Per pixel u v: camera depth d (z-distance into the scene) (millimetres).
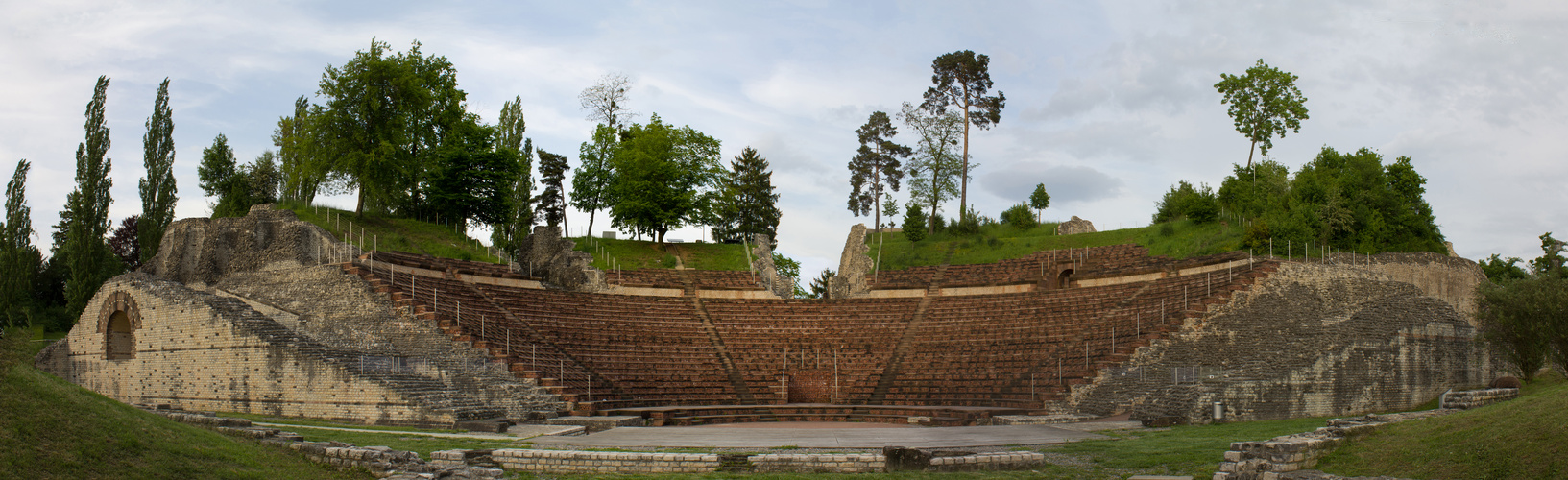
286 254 56844
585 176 87562
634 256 75438
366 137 65875
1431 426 24391
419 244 64375
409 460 24297
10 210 70062
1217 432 32562
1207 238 65438
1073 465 24938
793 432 35875
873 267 75188
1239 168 80500
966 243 77875
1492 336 44969
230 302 45281
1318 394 40562
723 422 46094
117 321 48188
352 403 38594
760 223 101688
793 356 56156
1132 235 71750
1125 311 53781
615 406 45719
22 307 68938
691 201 80812
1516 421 22250
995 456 24531
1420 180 67375
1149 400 41219
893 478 23156
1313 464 23844
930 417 43406
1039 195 89438
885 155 102062
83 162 67625
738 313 62500
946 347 55469
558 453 25297
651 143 81562
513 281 62969
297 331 49625
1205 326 47844
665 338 57031
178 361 44531
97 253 67250
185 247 59125
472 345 45719
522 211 80000
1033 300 60188
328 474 22891
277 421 37500
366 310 48812
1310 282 51219
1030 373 49094
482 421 35031
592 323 56594
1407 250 60656
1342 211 59875
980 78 89188
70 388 22297
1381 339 43000
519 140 82625
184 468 20609
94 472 19016
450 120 75812
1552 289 43094
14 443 18641
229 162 87812
